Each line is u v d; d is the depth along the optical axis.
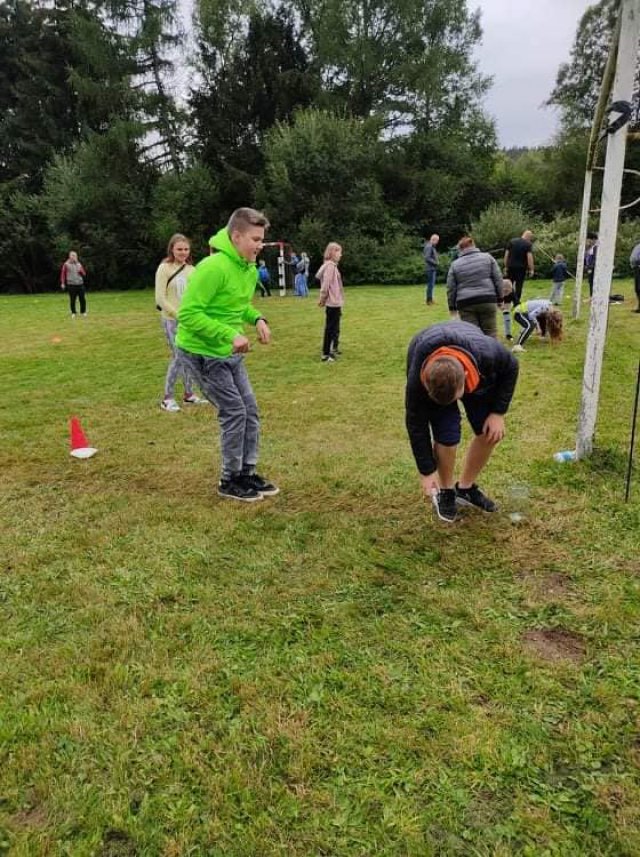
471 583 2.87
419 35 29.81
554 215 28.17
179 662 2.39
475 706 2.12
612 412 5.38
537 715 2.07
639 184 24.69
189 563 3.12
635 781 1.83
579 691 2.18
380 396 6.27
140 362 8.66
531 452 4.45
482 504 3.56
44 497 4.03
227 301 3.64
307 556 3.17
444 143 29.62
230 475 3.92
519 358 7.71
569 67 30.22
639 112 6.79
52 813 1.77
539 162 30.86
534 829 1.68
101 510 3.80
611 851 1.62
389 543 3.26
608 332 9.39
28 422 5.80
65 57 30.55
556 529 3.33
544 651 2.40
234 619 2.65
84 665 2.37
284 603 2.76
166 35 28.72
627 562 3.00
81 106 29.66
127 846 1.67
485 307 6.40
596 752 1.93
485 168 31.25
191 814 1.75
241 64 28.69
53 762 1.93
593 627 2.53
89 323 13.45
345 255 24.80
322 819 1.72
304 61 29.91
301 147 25.47
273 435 5.16
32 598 2.85
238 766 1.89
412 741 1.97
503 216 25.06
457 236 29.94
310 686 2.24
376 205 26.39
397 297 16.78
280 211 26.08
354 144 26.05
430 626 2.57
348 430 5.22
